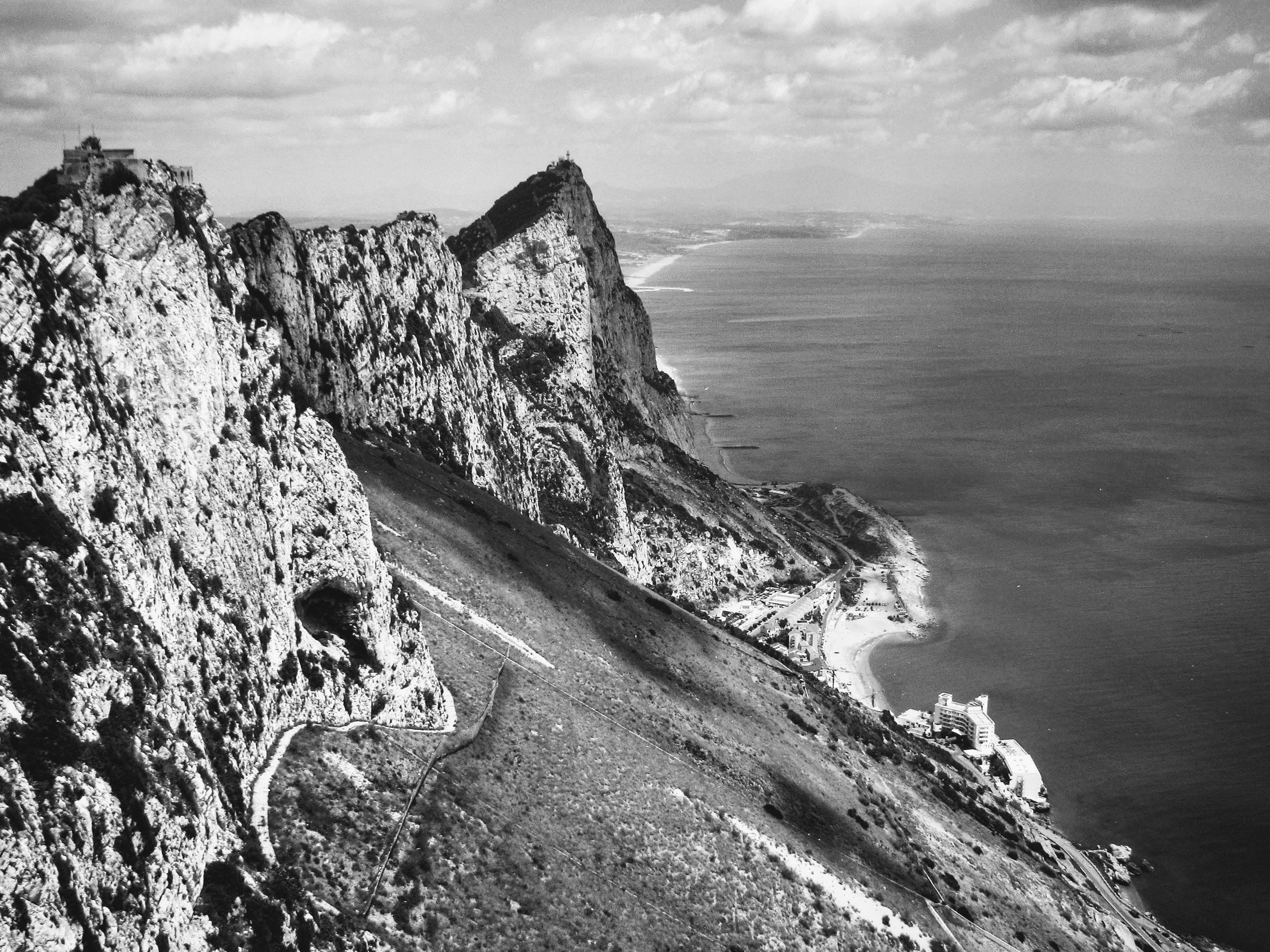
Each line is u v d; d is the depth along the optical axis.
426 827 58.88
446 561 98.00
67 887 32.72
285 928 43.72
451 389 138.88
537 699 83.31
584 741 81.31
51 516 39.81
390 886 53.38
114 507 43.56
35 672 35.53
